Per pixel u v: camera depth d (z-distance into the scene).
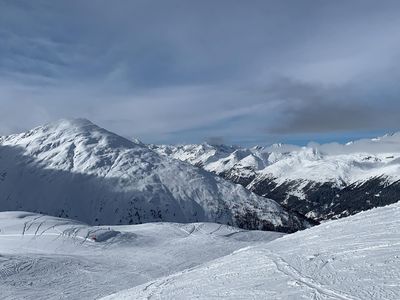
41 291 47.00
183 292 21.05
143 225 121.31
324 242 24.55
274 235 113.88
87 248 86.62
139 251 80.19
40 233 98.44
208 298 18.20
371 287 14.52
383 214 28.17
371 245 20.64
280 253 24.77
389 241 20.62
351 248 21.09
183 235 105.50
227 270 23.94
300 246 25.53
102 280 53.28
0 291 46.56
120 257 72.06
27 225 104.50
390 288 13.98
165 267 63.56
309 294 15.23
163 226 117.19
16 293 45.81
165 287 24.20
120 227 117.62
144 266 64.06
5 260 60.00
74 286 49.69
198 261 69.12
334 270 17.95
